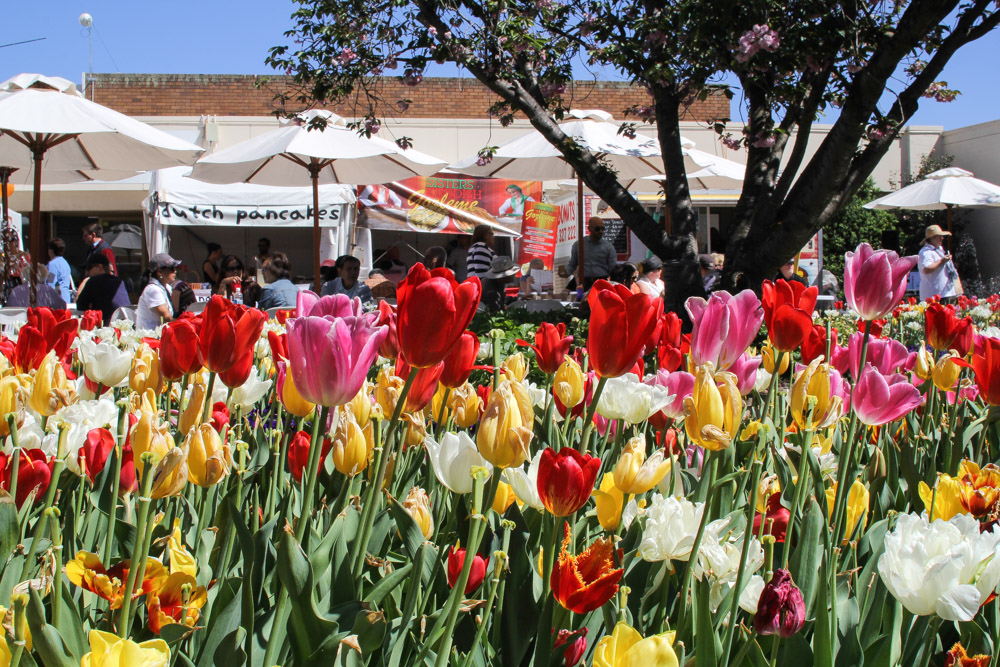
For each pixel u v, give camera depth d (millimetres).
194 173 11469
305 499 1336
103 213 18719
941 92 8789
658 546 1396
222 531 1547
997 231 23312
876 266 1826
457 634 1453
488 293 9984
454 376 1658
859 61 7336
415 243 18375
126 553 1461
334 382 1205
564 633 1297
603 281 1480
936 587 1146
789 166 8539
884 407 1729
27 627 1010
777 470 2059
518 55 8664
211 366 1504
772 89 8172
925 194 15727
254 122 19188
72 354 3027
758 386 2611
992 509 1811
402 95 21531
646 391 1853
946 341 2775
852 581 1755
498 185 16781
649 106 9359
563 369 1983
